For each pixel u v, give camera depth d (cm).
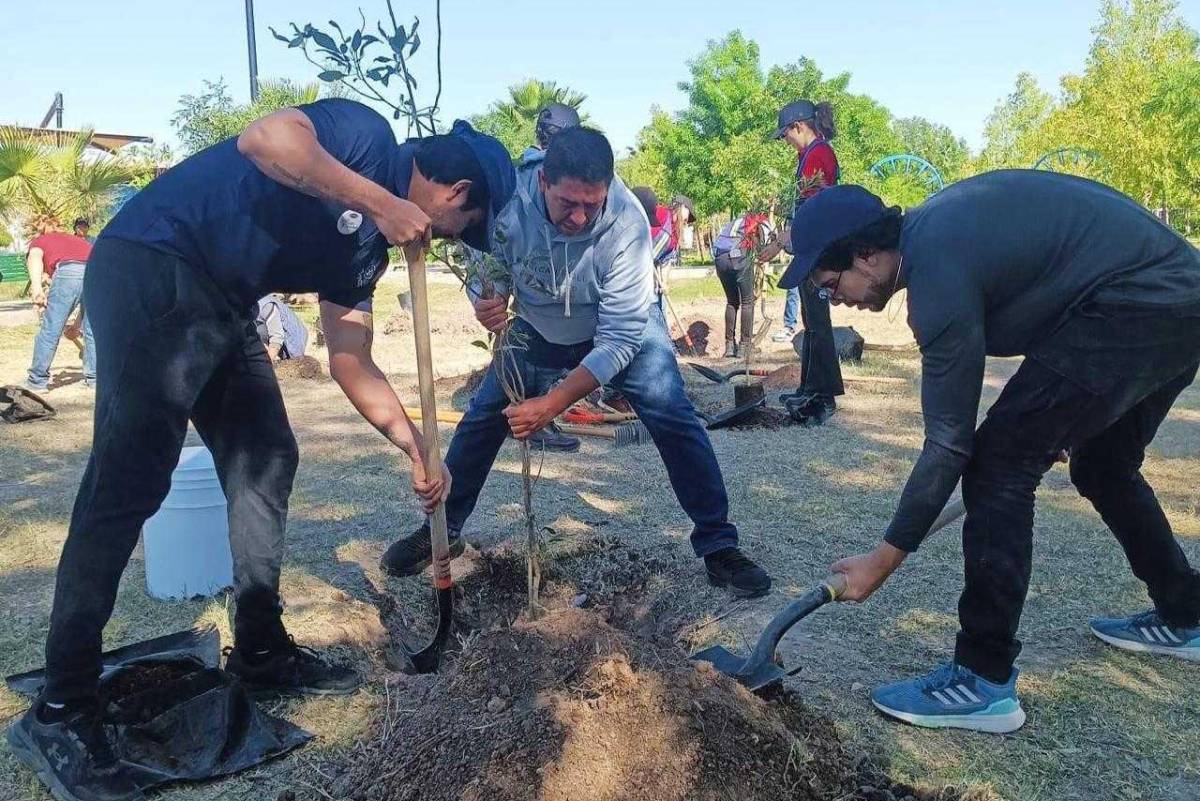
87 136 1698
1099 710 312
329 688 325
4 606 400
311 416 791
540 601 427
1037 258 272
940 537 468
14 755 287
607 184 321
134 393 260
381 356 1157
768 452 646
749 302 1070
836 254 282
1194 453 632
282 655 326
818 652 351
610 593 436
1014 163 2927
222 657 347
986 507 292
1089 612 384
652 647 285
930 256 269
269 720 302
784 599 402
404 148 265
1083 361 276
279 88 2027
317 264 278
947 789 269
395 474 603
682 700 258
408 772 260
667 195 4100
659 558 452
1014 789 272
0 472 621
